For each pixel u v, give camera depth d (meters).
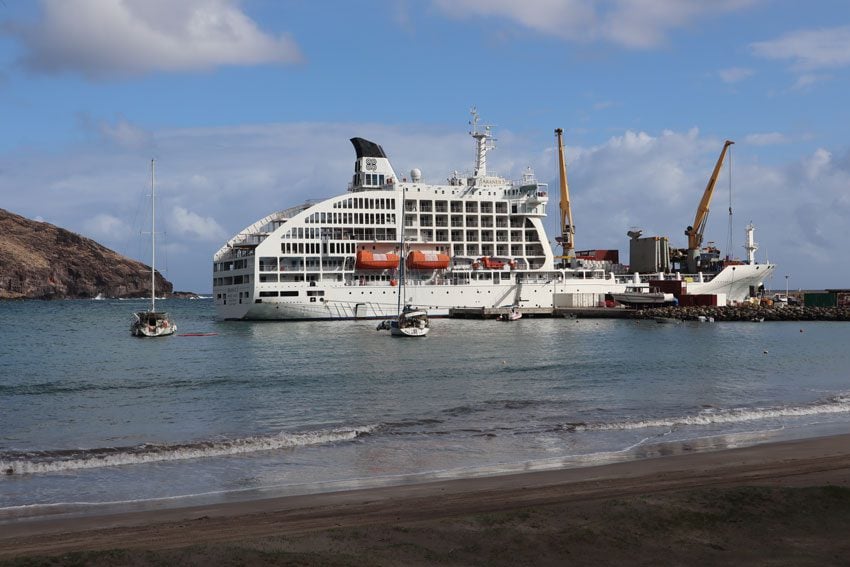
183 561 16.25
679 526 18.58
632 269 177.75
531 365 68.38
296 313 128.12
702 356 77.56
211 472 28.42
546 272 150.38
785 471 25.70
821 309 153.12
